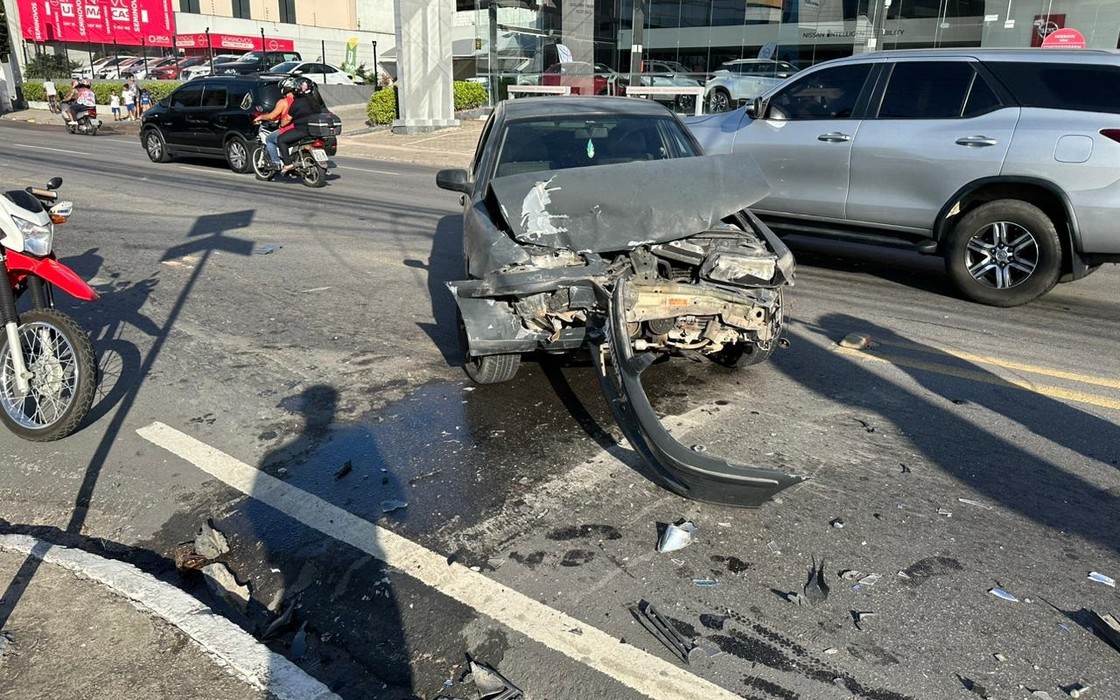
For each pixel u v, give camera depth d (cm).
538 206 473
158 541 368
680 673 280
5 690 266
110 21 4756
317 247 950
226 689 267
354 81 4412
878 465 429
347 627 308
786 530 368
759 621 307
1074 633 300
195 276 812
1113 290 793
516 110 627
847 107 790
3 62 3938
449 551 353
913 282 810
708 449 445
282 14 5366
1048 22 1933
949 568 339
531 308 454
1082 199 662
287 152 1432
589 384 540
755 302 462
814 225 830
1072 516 380
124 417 492
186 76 3844
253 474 422
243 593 327
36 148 2103
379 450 448
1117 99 659
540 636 300
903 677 279
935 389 532
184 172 1659
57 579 322
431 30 2423
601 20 2589
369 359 588
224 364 577
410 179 1576
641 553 351
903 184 750
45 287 471
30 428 456
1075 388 532
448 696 272
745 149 858
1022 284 705
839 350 607
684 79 2417
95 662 278
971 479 414
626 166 511
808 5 2205
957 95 728
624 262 469
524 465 430
